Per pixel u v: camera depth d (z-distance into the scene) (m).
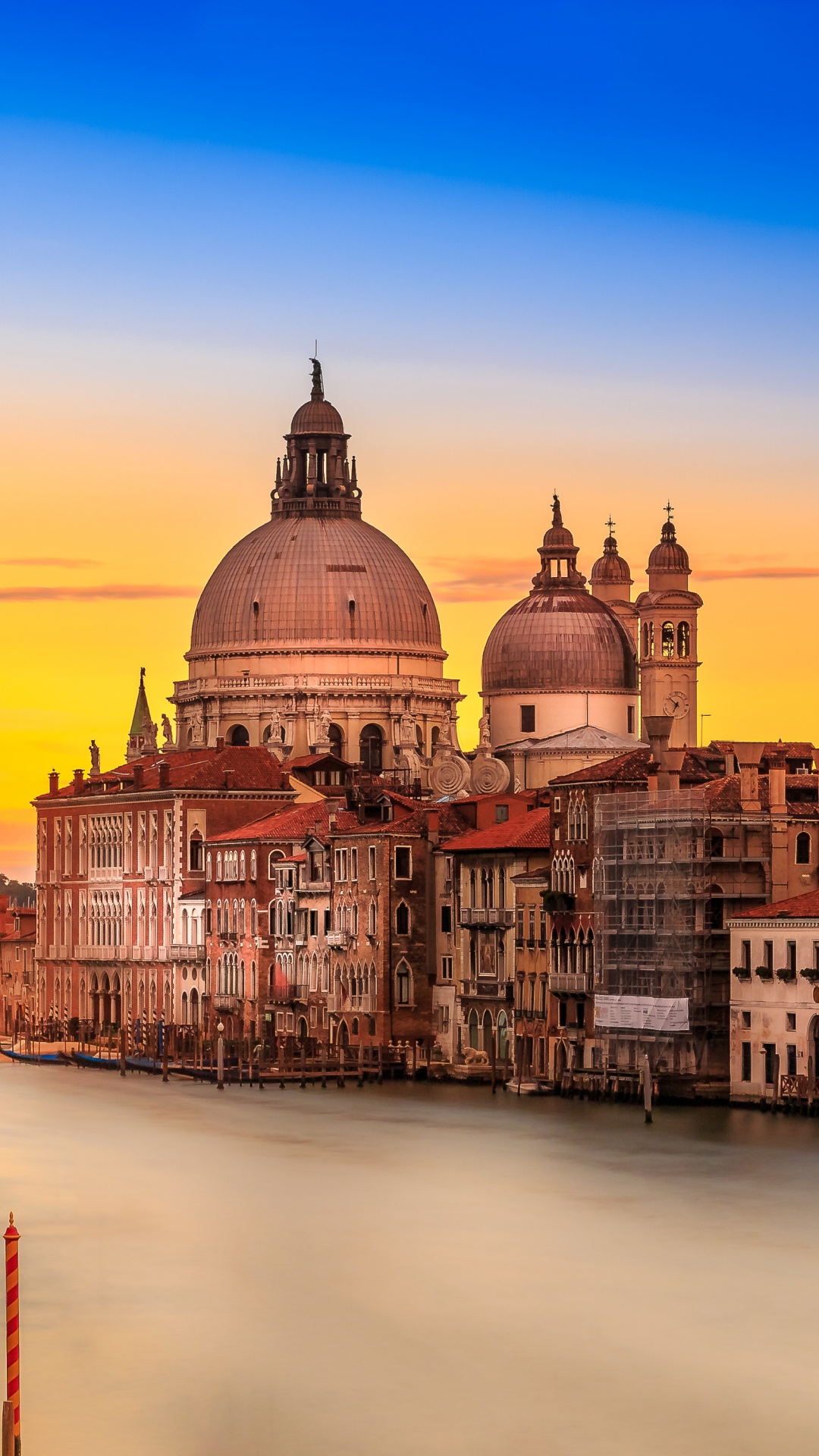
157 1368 102.38
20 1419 94.75
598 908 193.50
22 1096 197.25
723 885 187.88
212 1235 128.75
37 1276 118.88
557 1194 140.00
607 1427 95.25
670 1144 159.00
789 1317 110.19
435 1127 170.62
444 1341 106.38
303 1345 105.75
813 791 195.38
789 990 176.88
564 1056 197.88
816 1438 94.25
